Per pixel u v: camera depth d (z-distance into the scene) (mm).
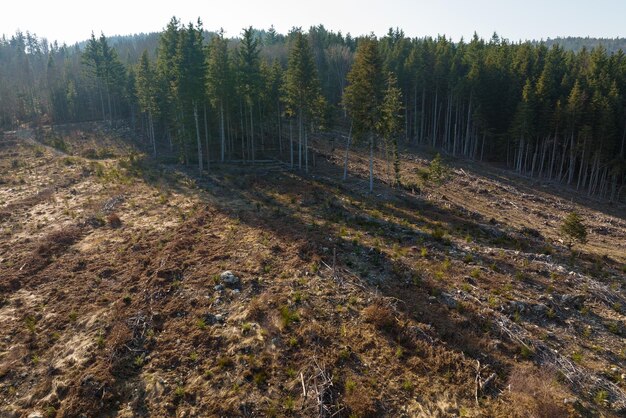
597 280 25047
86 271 23375
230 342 17266
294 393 14938
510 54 80062
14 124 82688
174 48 51156
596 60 71688
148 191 39344
